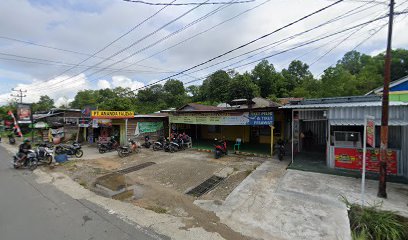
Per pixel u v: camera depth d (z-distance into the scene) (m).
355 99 8.88
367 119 5.01
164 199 5.68
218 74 41.03
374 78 21.27
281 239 3.71
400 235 3.97
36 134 24.39
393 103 6.69
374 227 4.05
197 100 45.94
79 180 7.54
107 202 5.46
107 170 8.88
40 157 10.13
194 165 9.25
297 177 7.04
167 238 3.74
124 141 14.85
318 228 4.02
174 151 12.53
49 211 4.91
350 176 7.05
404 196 5.36
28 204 5.34
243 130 15.61
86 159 11.15
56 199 5.68
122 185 6.91
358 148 7.59
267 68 41.59
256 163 9.36
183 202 5.45
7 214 4.77
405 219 4.33
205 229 4.05
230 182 7.01
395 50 20.72
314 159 9.62
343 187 6.05
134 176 7.91
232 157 10.70
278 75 41.53
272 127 10.38
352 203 5.01
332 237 3.74
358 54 34.88
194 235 3.84
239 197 5.58
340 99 9.23
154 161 10.23
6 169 9.55
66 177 7.95
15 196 5.95
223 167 8.83
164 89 50.50
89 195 5.99
